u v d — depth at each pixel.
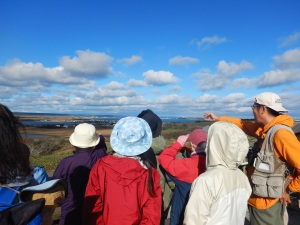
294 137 2.87
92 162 3.67
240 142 2.48
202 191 2.38
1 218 1.32
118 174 2.48
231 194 2.46
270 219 3.05
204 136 3.17
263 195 2.98
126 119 2.79
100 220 2.54
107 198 2.46
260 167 3.02
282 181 2.92
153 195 2.51
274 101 3.18
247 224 4.97
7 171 1.50
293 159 2.79
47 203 1.65
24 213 1.39
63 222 3.51
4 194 1.51
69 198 3.53
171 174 3.15
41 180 1.93
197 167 3.09
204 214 2.36
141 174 2.51
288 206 5.59
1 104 1.59
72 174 3.54
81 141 3.69
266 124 3.20
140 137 2.63
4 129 1.50
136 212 2.44
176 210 3.20
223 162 2.49
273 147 2.96
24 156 1.63
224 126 2.53
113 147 2.62
